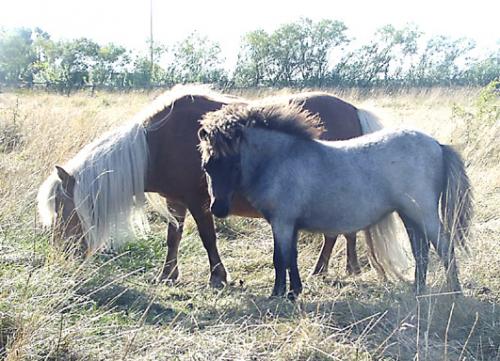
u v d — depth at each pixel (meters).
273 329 3.88
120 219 5.13
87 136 8.08
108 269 5.04
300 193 4.55
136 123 5.24
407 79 26.42
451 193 4.62
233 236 6.67
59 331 3.49
